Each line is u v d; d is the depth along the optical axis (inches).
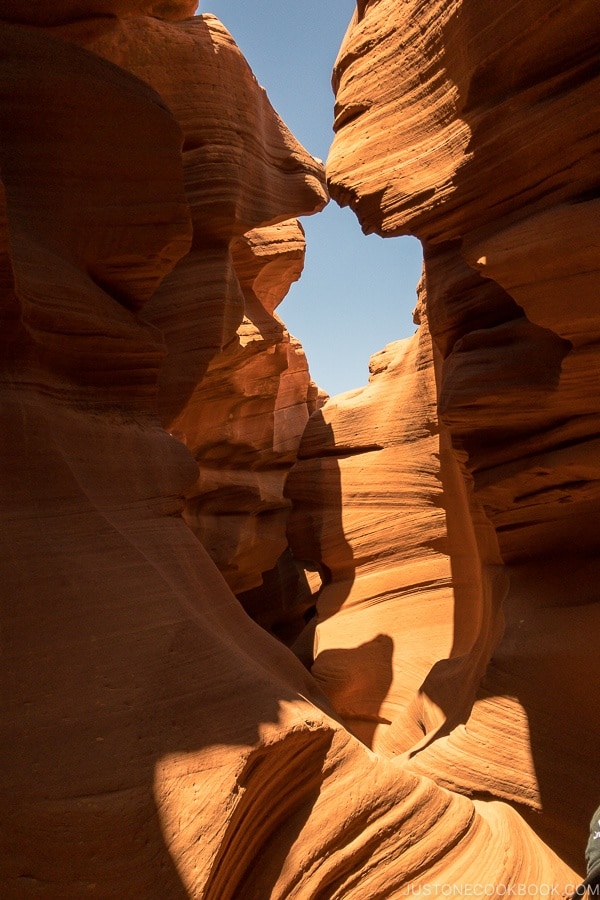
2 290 173.8
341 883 158.1
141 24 315.3
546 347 228.2
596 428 220.4
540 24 182.4
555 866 188.9
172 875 127.3
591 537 243.9
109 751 137.9
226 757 144.3
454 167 212.5
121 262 230.8
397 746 315.0
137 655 157.5
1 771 130.0
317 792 165.6
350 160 247.6
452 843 174.1
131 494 203.6
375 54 242.1
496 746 221.3
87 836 126.6
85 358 212.5
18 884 121.6
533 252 189.2
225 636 189.8
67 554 166.9
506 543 256.5
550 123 188.1
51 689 144.1
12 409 175.3
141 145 223.8
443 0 207.5
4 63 205.5
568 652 222.2
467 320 263.9
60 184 213.3
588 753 206.1
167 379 342.0
